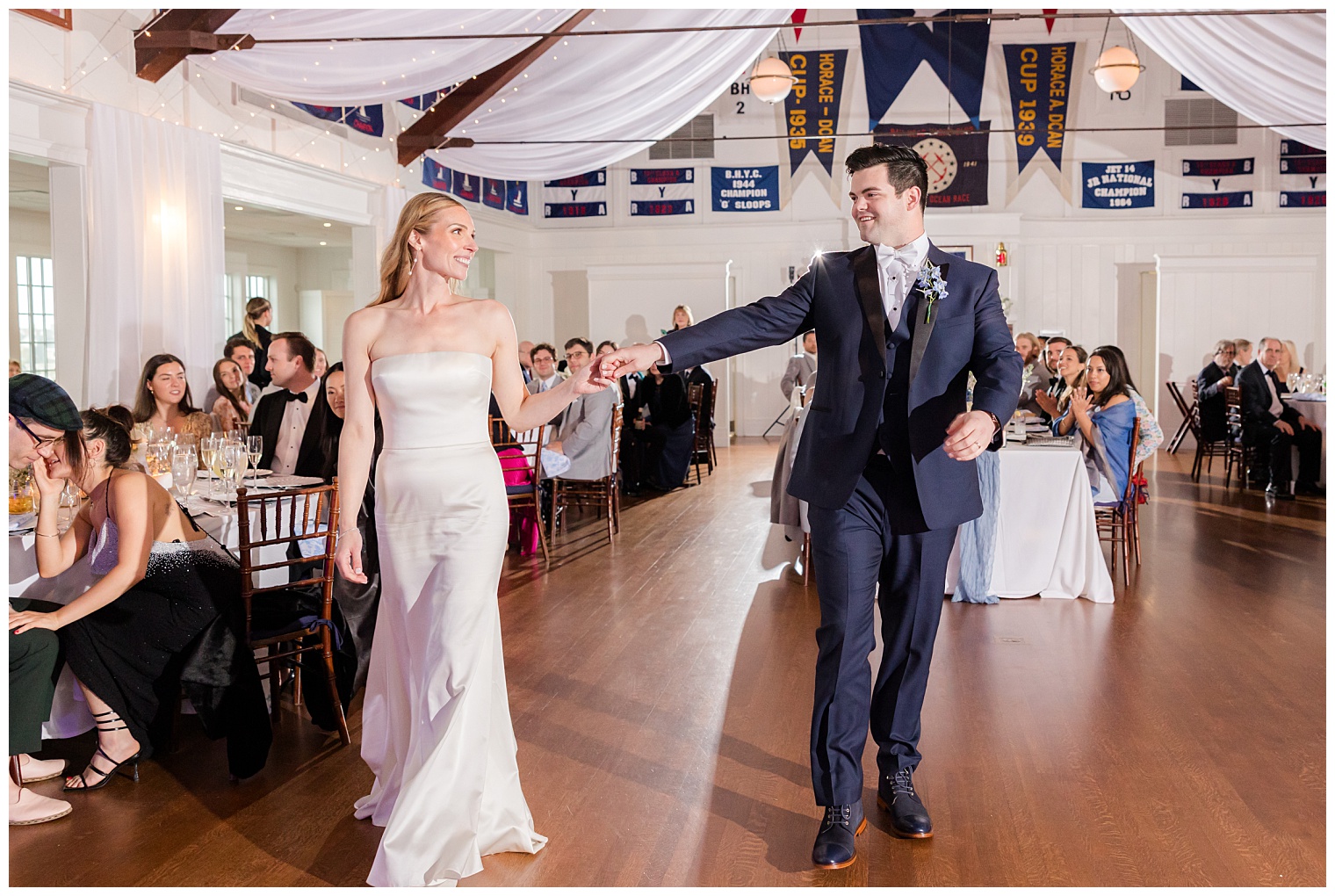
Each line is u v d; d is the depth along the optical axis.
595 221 14.87
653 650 4.59
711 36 7.57
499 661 2.76
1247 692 3.94
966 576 5.43
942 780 3.14
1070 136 13.95
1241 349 9.64
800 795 3.06
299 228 12.30
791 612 5.24
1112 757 3.31
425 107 10.97
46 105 6.20
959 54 12.23
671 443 9.74
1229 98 7.36
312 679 3.62
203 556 3.25
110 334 6.56
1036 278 14.17
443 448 2.66
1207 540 7.01
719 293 14.02
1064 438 5.93
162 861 2.68
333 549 3.57
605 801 3.03
